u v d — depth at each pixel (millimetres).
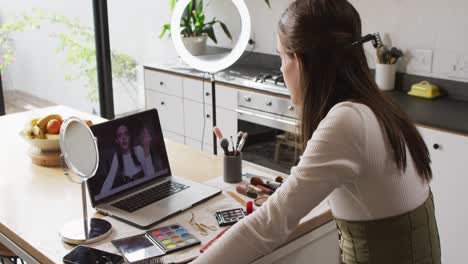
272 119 3553
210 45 4688
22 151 2379
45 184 2010
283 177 2004
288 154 3514
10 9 3914
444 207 2830
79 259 1443
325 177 1121
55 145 2160
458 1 3100
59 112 2975
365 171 1171
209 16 4672
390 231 1221
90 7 4379
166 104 4469
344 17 1190
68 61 4332
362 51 1231
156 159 1979
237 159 1970
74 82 4418
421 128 2811
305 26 1189
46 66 4191
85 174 1600
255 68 4293
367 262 1259
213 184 1982
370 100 1203
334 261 1852
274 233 1150
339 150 1131
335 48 1186
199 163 2221
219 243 1198
